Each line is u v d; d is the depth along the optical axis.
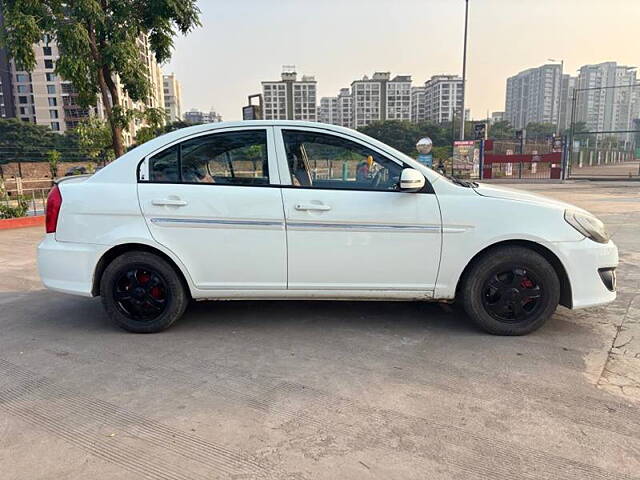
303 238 3.81
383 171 3.87
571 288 3.83
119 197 3.88
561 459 2.36
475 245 3.79
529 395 2.98
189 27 10.72
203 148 3.92
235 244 3.85
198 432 2.60
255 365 3.43
